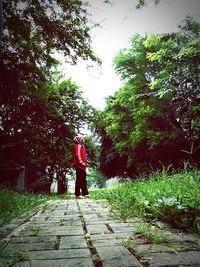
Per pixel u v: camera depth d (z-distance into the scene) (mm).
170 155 18672
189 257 1686
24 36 7203
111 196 5512
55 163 15102
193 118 13500
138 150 22078
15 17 6742
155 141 18281
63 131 15156
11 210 4039
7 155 9219
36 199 6703
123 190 5465
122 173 29469
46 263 1665
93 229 2748
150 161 20578
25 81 8844
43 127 11672
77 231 2668
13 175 9695
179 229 2617
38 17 6730
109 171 30500
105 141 29750
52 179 15266
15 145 9078
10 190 6992
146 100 19062
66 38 7113
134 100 19781
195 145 13891
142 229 2545
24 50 7680
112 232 2568
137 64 21438
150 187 4926
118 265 1577
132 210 3561
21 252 1810
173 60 12250
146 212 3551
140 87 20469
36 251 1955
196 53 11406
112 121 24812
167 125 18703
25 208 4699
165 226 2756
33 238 2389
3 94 8555
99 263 1653
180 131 16562
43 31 7121
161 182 5078
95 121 20031
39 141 11461
